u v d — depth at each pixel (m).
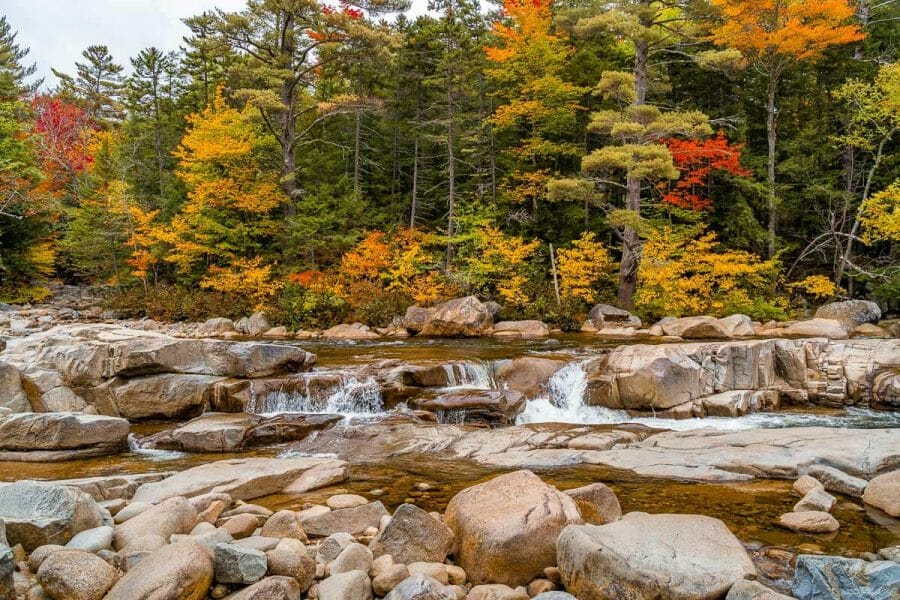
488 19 30.33
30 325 23.03
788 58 21.83
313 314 23.00
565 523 4.66
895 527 5.43
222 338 20.62
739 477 6.96
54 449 8.18
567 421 10.85
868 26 26.12
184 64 36.78
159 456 8.49
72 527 4.43
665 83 23.86
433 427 9.20
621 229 26.44
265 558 4.00
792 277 25.34
